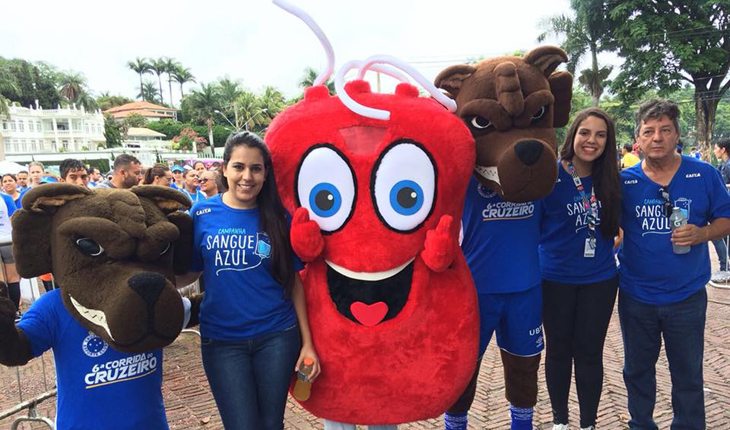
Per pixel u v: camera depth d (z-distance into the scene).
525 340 2.90
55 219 2.04
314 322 2.40
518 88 2.44
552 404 3.25
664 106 2.84
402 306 2.32
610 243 3.07
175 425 3.89
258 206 2.39
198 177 7.59
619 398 3.99
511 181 2.32
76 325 2.11
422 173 2.28
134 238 1.99
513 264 2.81
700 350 3.00
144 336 1.92
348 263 2.29
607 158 2.92
